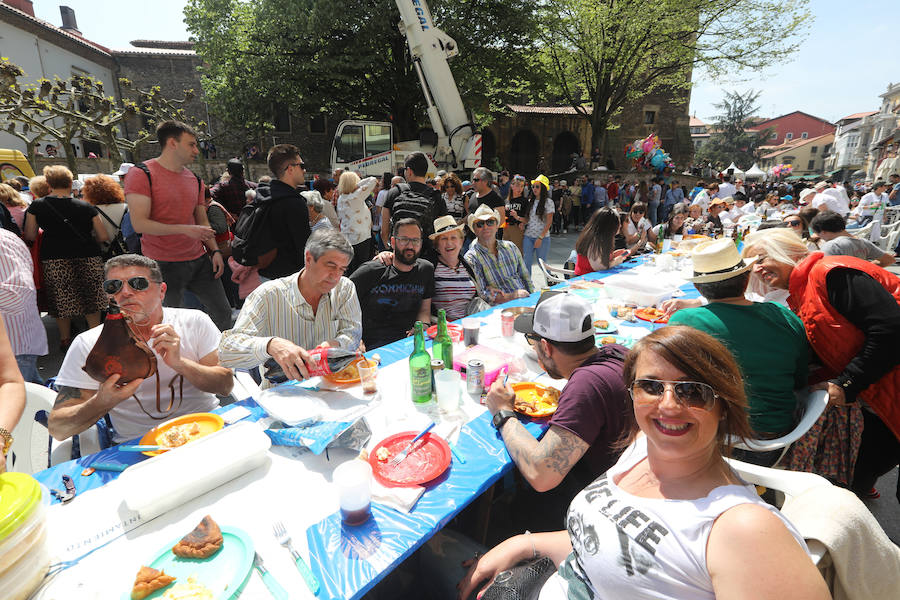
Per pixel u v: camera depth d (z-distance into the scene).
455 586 1.40
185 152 3.00
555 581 1.30
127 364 1.43
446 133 10.77
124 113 11.45
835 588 0.97
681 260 4.52
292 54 13.59
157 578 0.96
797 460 2.02
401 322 3.00
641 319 2.79
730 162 54.50
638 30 15.19
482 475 1.38
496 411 1.64
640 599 0.94
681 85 18.75
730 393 0.94
